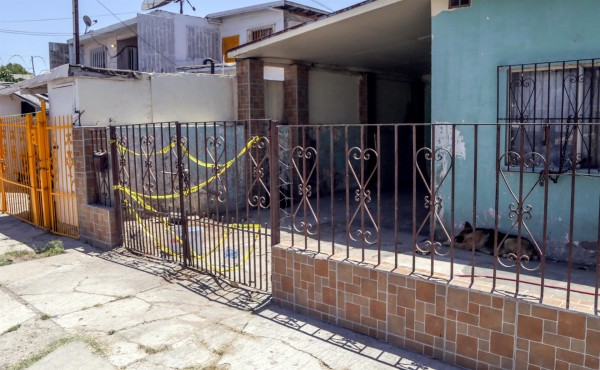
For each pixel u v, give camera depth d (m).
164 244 6.45
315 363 3.73
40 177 8.32
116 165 7.07
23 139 9.08
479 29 6.20
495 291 3.45
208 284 5.52
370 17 7.52
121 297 5.20
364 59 10.94
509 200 6.11
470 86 6.33
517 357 3.32
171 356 3.91
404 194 11.55
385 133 13.02
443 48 6.51
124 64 19.00
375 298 4.04
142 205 7.16
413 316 3.82
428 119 14.49
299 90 10.80
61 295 5.30
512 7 5.94
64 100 8.71
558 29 5.68
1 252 7.20
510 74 6.01
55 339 4.26
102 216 7.16
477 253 5.96
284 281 4.74
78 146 7.51
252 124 10.25
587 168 5.68
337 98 11.82
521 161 3.38
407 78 13.72
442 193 6.67
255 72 10.32
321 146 11.21
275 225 4.84
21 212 9.52
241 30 17.92
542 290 3.30
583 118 5.60
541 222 5.90
